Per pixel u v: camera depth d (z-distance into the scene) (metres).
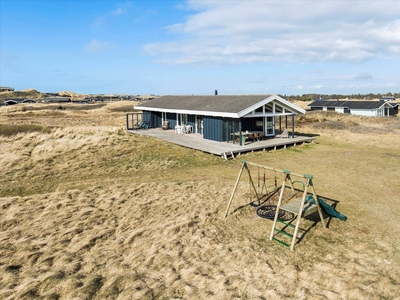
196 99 24.53
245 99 19.58
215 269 5.95
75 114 52.03
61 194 10.70
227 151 15.81
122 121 37.88
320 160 15.26
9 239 7.53
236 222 8.16
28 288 5.46
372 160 14.99
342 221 7.99
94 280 5.67
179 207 9.25
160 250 6.73
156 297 5.16
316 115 38.94
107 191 11.00
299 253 6.52
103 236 7.55
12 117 45.38
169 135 21.80
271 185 11.20
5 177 13.27
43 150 17.38
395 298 4.99
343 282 5.37
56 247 7.06
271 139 20.17
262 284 5.44
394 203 9.23
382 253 6.42
